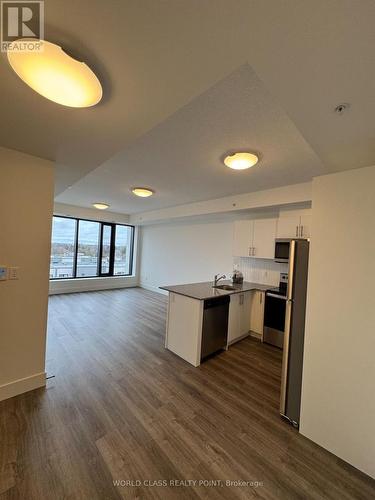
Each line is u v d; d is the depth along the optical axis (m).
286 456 1.64
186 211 5.21
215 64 1.03
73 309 4.95
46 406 2.00
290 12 0.78
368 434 1.54
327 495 1.39
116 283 7.46
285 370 2.00
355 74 1.02
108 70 1.09
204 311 2.96
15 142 1.88
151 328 4.08
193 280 6.07
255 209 4.05
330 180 1.73
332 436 1.68
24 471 1.42
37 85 1.10
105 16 0.84
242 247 4.36
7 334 2.09
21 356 2.17
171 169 3.05
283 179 3.21
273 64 1.00
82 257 6.88
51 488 1.33
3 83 1.18
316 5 0.76
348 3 0.74
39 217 2.23
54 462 1.49
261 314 3.87
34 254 2.22
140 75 1.11
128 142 1.83
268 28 0.84
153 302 5.93
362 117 1.33
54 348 3.10
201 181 3.49
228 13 0.80
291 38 0.88
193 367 2.85
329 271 1.72
